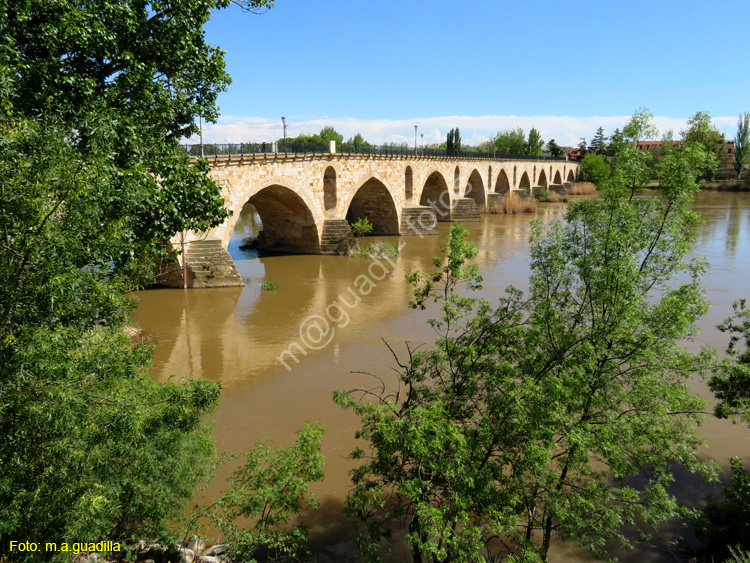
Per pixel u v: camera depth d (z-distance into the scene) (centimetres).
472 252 838
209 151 2781
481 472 697
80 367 621
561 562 921
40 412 533
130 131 965
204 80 1220
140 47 1073
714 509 942
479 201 7038
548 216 6512
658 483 792
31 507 559
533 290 964
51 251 555
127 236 760
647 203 934
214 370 1727
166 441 818
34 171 568
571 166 11256
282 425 1356
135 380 840
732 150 10562
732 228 4947
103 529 715
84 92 916
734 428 1326
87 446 622
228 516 858
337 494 1089
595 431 754
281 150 3462
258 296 2689
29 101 877
